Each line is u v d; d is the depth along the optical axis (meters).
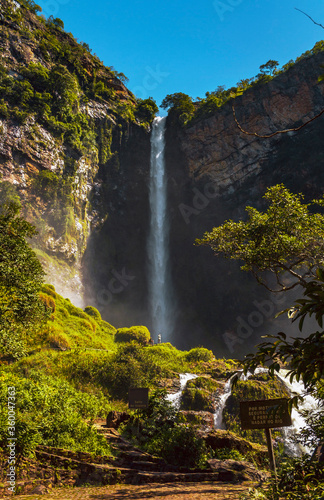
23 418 6.34
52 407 8.30
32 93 56.56
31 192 51.16
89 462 6.94
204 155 64.38
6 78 54.84
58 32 75.12
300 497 2.94
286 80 62.16
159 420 11.31
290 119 59.84
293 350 2.07
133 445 9.90
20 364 18.45
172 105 75.25
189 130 67.00
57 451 6.64
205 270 59.84
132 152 69.19
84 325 30.45
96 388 18.45
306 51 64.38
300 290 49.16
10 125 51.75
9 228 11.59
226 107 64.88
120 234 63.44
